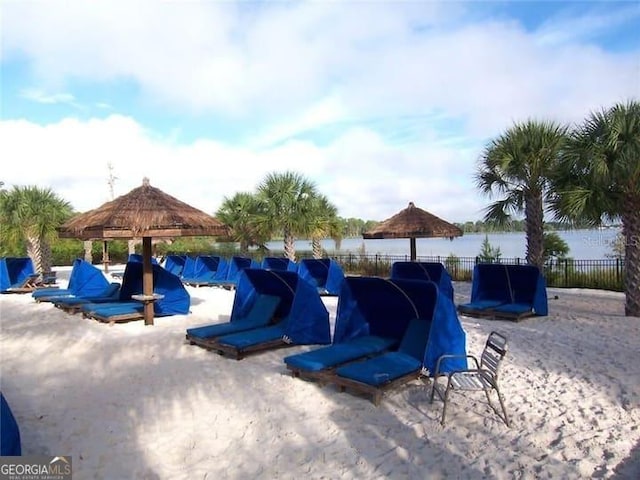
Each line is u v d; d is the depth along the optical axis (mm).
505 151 12812
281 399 6086
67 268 30047
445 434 5008
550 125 12641
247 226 22938
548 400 5879
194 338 8695
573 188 10766
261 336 8305
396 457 4555
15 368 7691
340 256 25000
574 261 17547
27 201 20703
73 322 11359
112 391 6504
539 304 11156
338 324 7590
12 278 18875
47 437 5109
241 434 5125
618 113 10211
